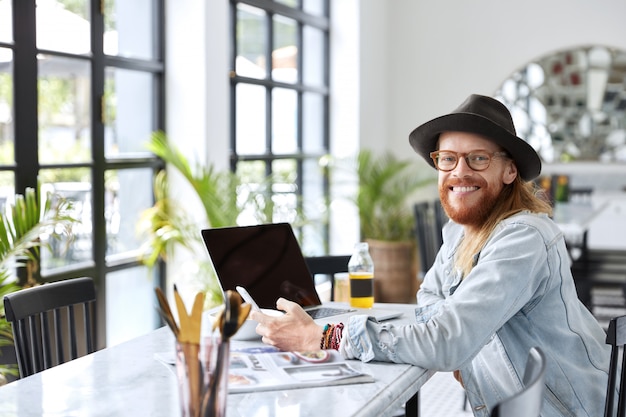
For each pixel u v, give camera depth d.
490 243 2.14
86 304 2.48
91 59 4.21
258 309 2.26
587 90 7.82
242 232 2.59
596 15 7.75
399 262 6.95
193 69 4.79
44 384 1.84
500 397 2.22
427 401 4.45
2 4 3.65
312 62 6.96
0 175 3.66
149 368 1.97
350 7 7.17
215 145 4.91
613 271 5.58
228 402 1.70
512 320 2.21
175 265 4.80
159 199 4.72
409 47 8.07
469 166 2.24
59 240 4.01
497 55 7.93
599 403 2.16
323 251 6.95
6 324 3.21
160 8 4.78
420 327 2.01
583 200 7.71
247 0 5.68
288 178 6.21
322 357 2.00
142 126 4.69
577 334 2.18
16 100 3.72
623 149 7.78
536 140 7.93
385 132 8.02
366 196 6.88
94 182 4.26
